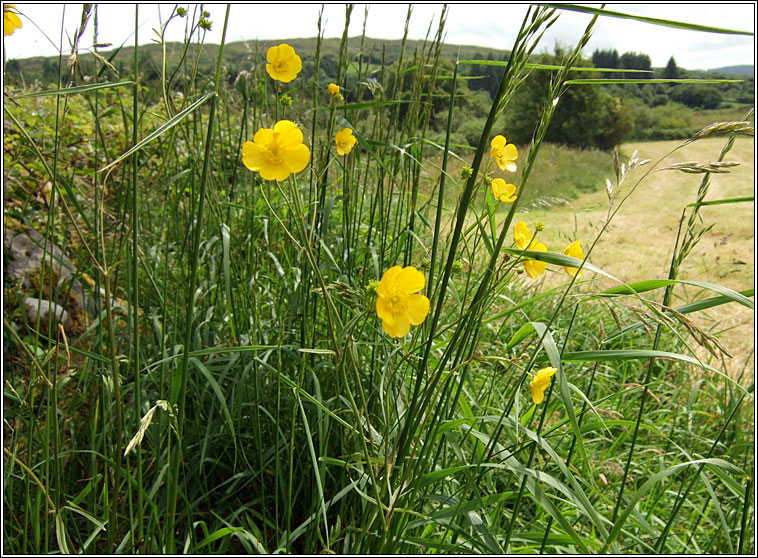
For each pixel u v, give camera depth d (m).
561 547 2.06
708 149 15.32
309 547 1.71
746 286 5.37
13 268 2.71
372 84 2.33
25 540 1.48
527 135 15.92
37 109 3.73
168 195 2.47
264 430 2.24
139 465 1.46
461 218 1.18
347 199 2.20
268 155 1.14
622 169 1.30
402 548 1.72
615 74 19.89
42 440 1.52
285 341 2.19
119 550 1.48
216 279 2.60
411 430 1.33
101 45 1.33
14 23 1.31
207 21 1.42
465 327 1.44
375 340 1.92
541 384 1.31
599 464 2.45
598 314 4.21
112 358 1.33
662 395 3.41
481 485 2.17
